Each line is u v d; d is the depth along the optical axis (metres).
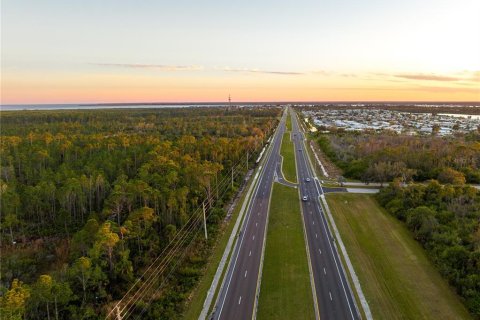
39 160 118.19
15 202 84.06
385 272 63.94
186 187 85.31
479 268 58.28
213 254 71.50
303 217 91.00
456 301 55.53
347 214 92.12
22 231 83.69
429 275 62.78
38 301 48.75
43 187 90.06
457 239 68.19
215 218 86.25
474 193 87.06
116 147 142.50
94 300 56.00
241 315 52.69
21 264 68.94
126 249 65.62
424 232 75.19
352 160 144.75
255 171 140.62
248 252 72.31
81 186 90.94
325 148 181.75
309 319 51.66
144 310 53.97
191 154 127.12
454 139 187.88
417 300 55.78
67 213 86.25
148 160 115.31
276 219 89.81
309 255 70.69
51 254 74.50
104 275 57.34
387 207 94.50
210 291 58.91
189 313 53.50
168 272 64.50
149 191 80.06
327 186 118.31
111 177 110.44
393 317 52.06
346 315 52.47
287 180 126.88
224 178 116.38
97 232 61.47
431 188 93.44
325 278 62.34
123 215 82.38
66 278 57.19
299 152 180.00
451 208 82.44
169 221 80.00
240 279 62.34
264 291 58.78
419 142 164.88
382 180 116.19
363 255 70.25
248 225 86.19
